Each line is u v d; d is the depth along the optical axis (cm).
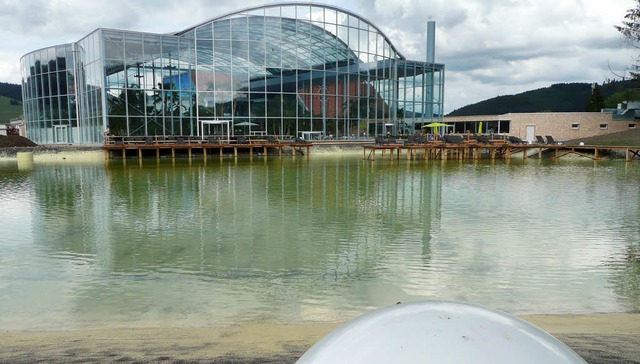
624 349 320
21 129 5322
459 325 99
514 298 504
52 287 545
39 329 421
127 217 971
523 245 731
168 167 2198
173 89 3041
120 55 2855
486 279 568
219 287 542
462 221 923
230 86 3206
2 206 1112
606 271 601
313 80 3472
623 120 3969
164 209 1063
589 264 631
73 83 3353
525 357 88
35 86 3622
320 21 3447
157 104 2995
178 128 3083
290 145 2927
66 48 3334
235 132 3244
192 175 1825
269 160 2686
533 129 4262
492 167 2277
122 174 1862
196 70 3108
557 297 507
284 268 616
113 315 458
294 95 3406
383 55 3853
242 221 927
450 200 1192
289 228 861
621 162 2617
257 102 3297
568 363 90
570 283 554
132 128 2928
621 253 686
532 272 596
